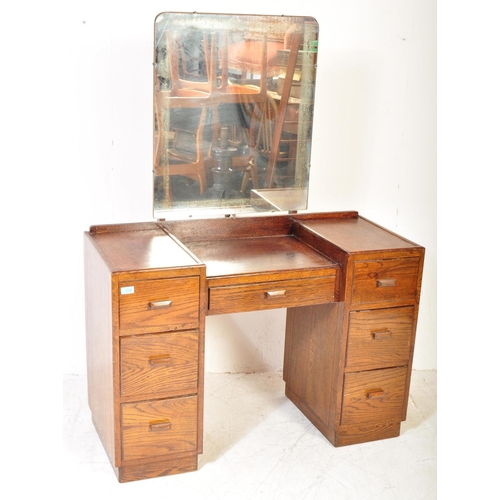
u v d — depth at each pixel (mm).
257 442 2588
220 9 2641
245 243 2658
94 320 2396
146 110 2678
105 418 2359
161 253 2281
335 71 2834
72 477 2311
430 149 3020
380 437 2650
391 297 2465
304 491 2301
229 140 2531
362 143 2959
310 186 2977
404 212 3096
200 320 2227
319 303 2424
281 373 3174
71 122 2619
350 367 2490
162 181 2494
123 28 2559
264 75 2492
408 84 2912
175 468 2367
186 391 2285
